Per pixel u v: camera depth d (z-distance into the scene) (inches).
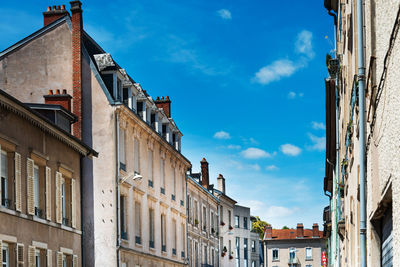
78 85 1286.9
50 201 944.3
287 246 4188.0
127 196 1323.8
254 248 3417.8
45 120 911.7
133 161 1378.0
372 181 364.5
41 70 1310.3
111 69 1321.4
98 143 1269.7
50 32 1321.4
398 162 252.2
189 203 1988.2
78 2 1309.1
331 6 772.0
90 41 1448.1
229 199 2704.2
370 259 388.2
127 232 1316.4
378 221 385.4
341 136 754.8
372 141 354.3
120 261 1233.4
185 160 1851.6
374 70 331.6
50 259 929.5
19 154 844.6
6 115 815.7
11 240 808.9
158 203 1576.0
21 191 847.1
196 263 2036.2
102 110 1277.1
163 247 1609.3
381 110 302.7
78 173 1077.8
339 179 823.7
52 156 964.0
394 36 250.5
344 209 738.8
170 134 1771.7
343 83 645.9
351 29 503.8
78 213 1064.2
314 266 4116.6
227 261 2615.7
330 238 1729.8
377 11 318.7
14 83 1314.0
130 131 1368.1
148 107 1545.3
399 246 256.7
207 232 2231.8
